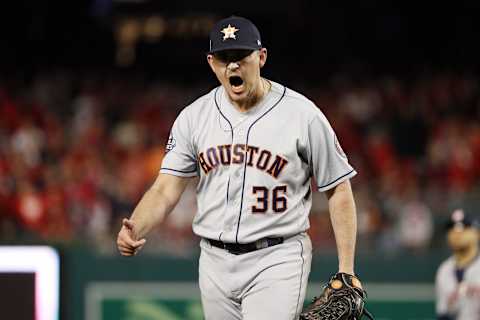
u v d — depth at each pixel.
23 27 85.12
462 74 81.06
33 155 56.22
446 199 47.41
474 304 28.58
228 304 15.55
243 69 14.63
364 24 90.31
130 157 56.38
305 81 85.31
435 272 36.31
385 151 61.09
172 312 36.12
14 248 24.69
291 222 15.20
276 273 15.08
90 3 85.12
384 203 47.22
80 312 36.00
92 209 48.34
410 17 89.62
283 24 81.31
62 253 24.95
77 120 63.19
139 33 74.38
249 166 15.15
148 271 36.28
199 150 15.52
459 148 60.69
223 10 71.50
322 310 14.27
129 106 68.12
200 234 15.62
